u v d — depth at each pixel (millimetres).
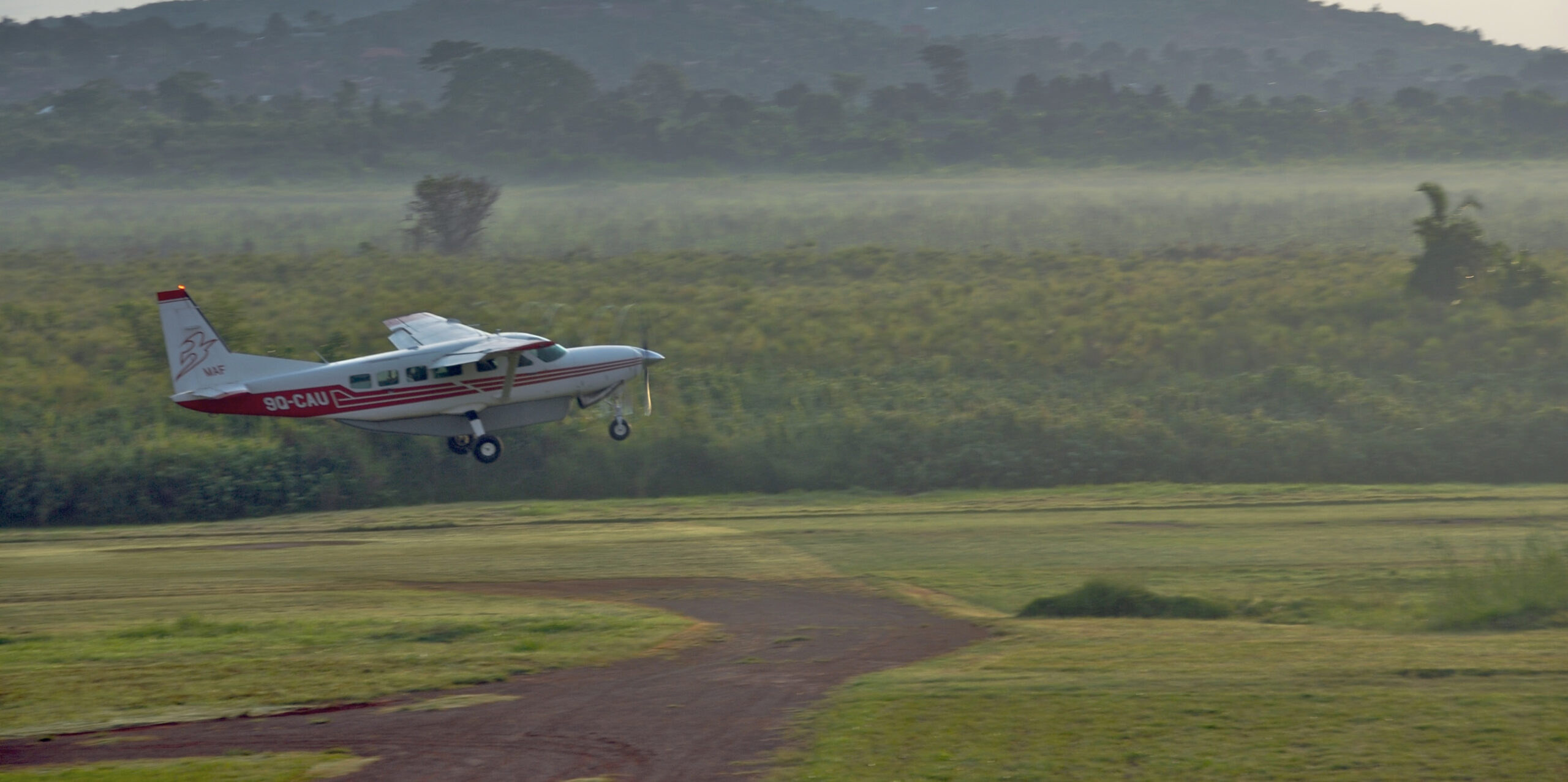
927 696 45125
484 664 53000
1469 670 46000
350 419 97375
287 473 112312
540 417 103125
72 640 59438
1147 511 97812
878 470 116812
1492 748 37312
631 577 76250
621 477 116375
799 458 118000
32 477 108938
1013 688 45812
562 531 94938
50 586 77000
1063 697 44031
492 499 114250
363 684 49844
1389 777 35375
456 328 107062
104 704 47469
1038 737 39781
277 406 96188
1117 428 119500
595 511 104062
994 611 64625
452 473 115500
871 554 82000
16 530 105812
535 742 41938
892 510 102125
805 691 47906
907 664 52531
